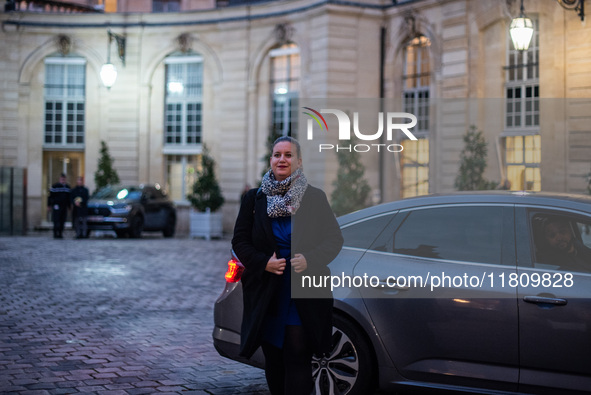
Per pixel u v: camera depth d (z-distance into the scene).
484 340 4.24
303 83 22.61
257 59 24.64
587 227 4.36
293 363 3.71
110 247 17.20
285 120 23.95
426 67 20.72
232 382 5.41
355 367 4.55
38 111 27.16
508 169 17.33
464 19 19.08
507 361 4.19
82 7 27.59
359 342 4.55
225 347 4.88
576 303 4.07
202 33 25.97
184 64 26.52
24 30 27.00
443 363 4.35
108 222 20.30
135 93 26.73
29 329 7.24
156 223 22.19
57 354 6.18
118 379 5.39
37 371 5.57
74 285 10.54
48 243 18.12
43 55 27.08
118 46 26.34
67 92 27.19
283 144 3.85
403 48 21.34
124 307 8.73
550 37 16.84
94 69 27.05
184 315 8.28
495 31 18.47
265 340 3.77
